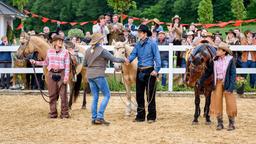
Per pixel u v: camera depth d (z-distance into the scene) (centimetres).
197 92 1329
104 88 1313
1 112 1541
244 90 1961
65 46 1516
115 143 1098
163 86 2023
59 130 1246
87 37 2186
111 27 2031
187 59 1356
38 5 6625
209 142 1113
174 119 1418
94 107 1325
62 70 1415
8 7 2631
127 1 3325
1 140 1129
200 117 1451
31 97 1892
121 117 1446
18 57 1502
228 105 1246
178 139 1144
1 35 2558
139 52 1352
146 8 6438
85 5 6475
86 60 1315
